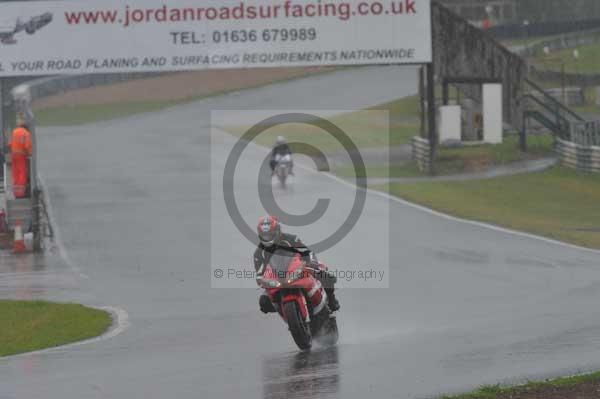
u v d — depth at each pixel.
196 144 177.38
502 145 151.75
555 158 144.88
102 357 41.41
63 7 120.69
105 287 67.50
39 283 70.94
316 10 121.94
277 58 122.19
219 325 50.31
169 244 86.25
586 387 30.33
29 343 48.44
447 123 149.25
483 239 82.50
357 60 123.31
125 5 120.75
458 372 33.72
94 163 156.38
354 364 36.28
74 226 99.75
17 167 101.50
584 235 84.81
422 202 107.38
